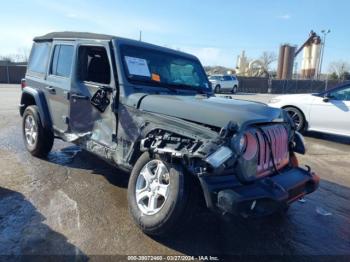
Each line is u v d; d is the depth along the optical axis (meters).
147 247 2.93
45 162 5.06
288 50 47.62
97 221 3.31
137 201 3.19
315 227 3.57
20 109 5.53
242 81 35.88
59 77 4.61
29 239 2.93
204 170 2.63
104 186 4.21
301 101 8.55
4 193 3.85
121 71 3.64
